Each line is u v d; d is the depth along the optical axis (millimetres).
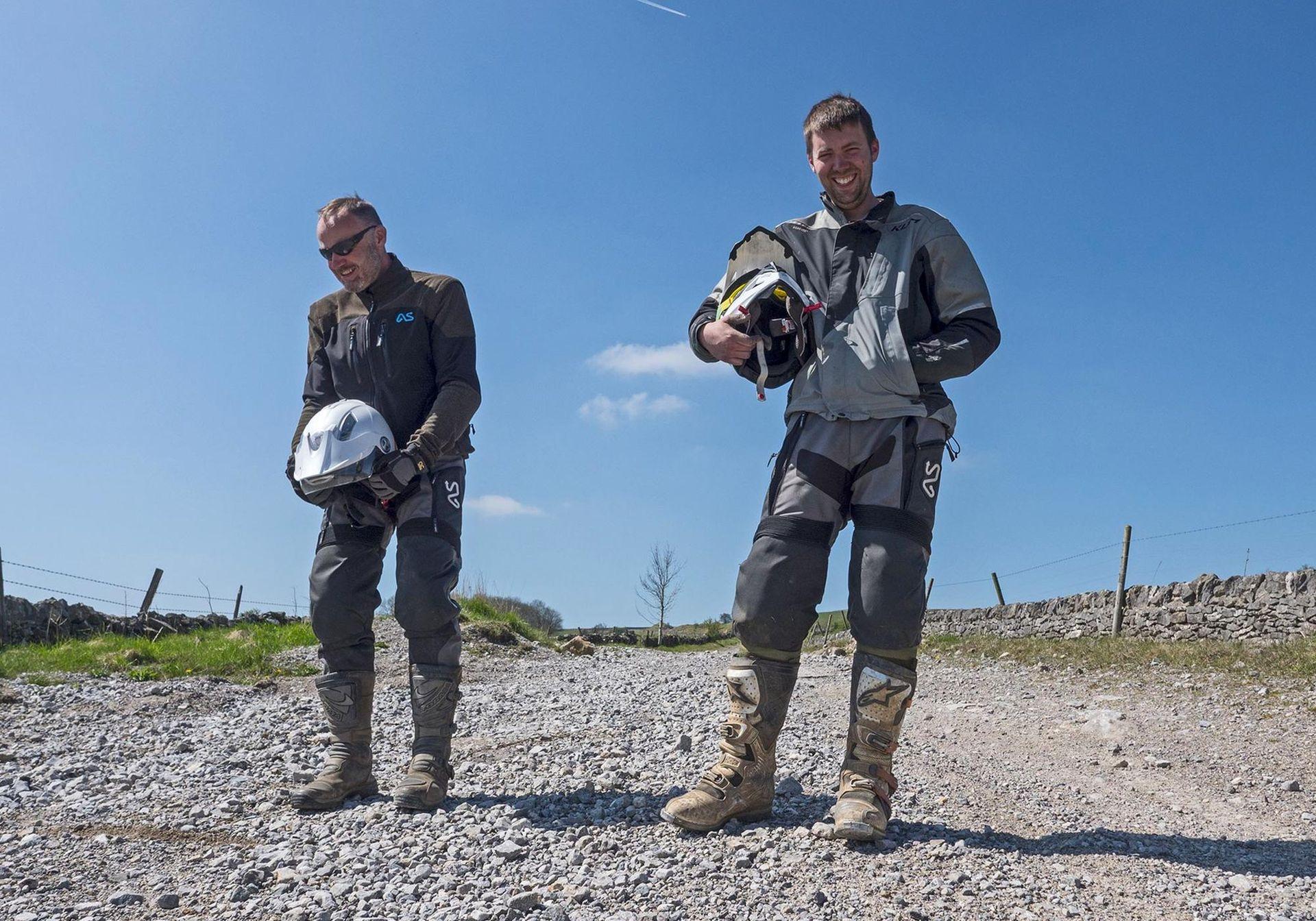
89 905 2531
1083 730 6320
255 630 12188
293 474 3381
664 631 32781
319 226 3348
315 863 2791
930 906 2271
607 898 2381
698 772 3771
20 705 6836
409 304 3387
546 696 7238
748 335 2832
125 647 10219
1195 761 5281
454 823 3078
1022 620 16188
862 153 2861
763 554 2801
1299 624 11375
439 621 3266
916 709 7344
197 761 4559
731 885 2422
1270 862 2912
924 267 2805
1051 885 2453
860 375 2725
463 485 3436
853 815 2672
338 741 3461
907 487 2707
